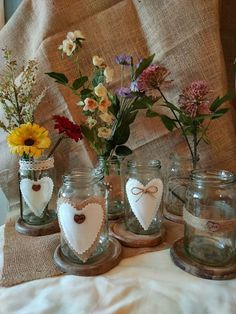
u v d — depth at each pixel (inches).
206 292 12.0
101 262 13.6
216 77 18.9
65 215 13.3
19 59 21.6
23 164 17.5
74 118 20.9
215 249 14.0
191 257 13.9
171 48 19.4
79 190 14.0
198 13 18.5
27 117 18.3
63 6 20.2
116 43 20.6
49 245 15.7
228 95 17.3
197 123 17.6
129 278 12.9
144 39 20.4
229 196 14.1
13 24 21.4
